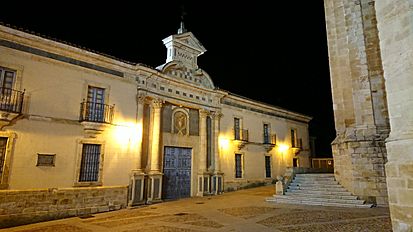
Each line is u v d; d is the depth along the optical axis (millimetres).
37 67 11531
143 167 14914
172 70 16891
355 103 12906
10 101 10648
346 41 13828
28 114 11078
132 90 14758
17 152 10656
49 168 11398
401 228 4148
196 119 18625
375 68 12633
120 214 11680
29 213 10562
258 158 22391
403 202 4129
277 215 9781
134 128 14484
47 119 11562
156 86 15977
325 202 12258
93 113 13047
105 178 13055
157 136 15578
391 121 4531
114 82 14031
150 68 15156
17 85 10875
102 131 13211
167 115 16922
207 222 9000
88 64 13195
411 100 4172
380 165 11625
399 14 4449
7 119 10328
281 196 13836
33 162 11008
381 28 4793
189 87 17828
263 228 7785
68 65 12484
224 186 19234
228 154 20016
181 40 17734
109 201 12961
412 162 4027
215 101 19672
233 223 8672
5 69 10773
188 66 17984
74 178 12031
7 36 10805
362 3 13414
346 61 13742
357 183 12148
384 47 4711
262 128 23297
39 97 11445
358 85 12914
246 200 14594
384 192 11375
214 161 18812
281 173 24219
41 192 11000
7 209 10086
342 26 14078
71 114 12312
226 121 20359
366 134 12234
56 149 11680
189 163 17781
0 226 9820
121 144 13859
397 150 4312
